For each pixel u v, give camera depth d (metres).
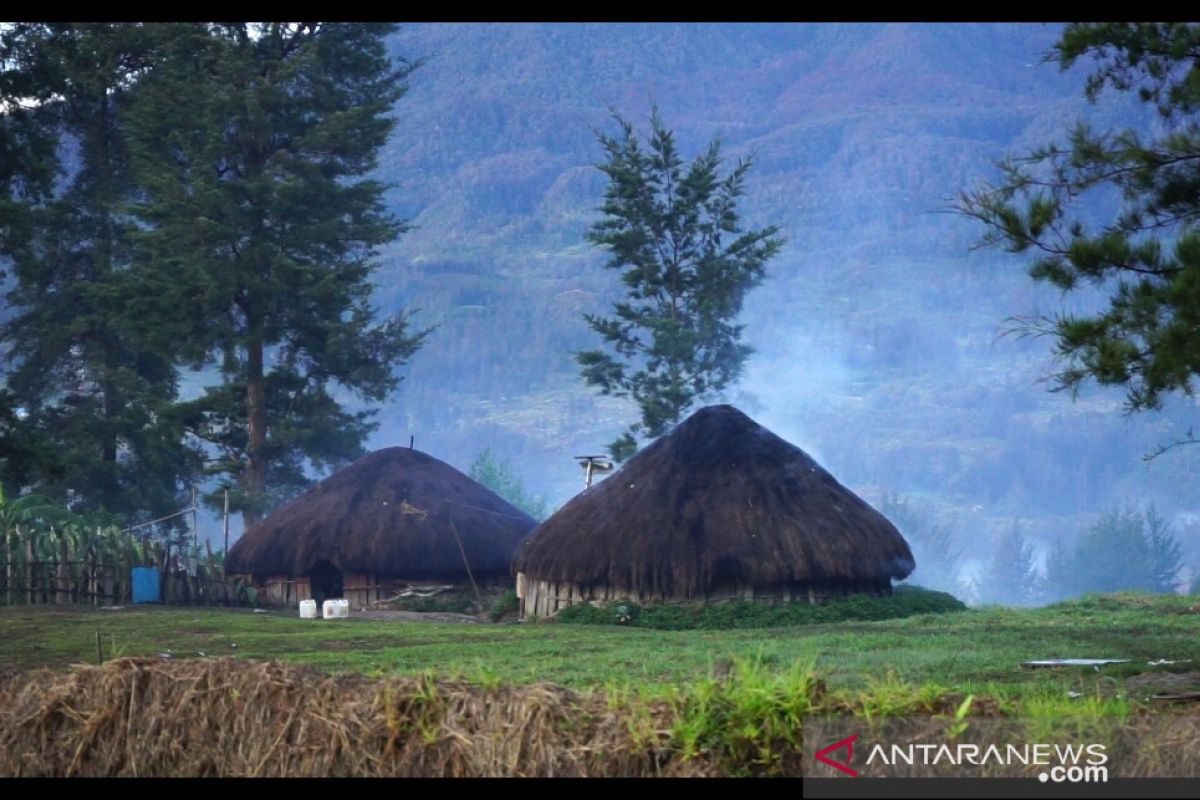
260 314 120.44
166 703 18.95
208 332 119.62
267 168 122.62
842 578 69.56
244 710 18.28
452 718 16.78
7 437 67.88
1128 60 36.31
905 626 56.22
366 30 132.75
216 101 119.38
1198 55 35.69
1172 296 32.41
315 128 123.88
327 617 72.25
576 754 16.08
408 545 86.44
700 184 125.69
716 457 72.69
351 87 136.00
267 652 47.28
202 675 18.88
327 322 124.62
